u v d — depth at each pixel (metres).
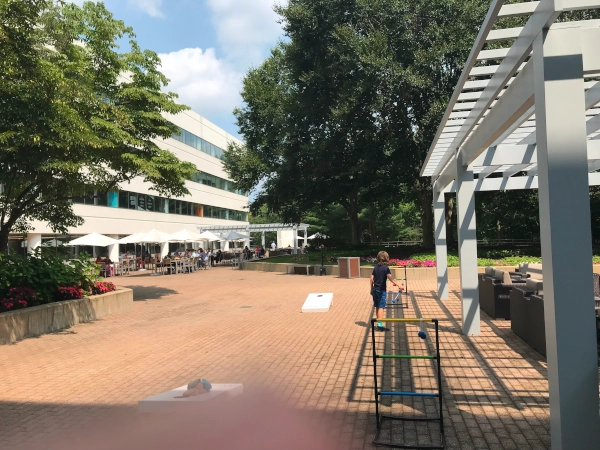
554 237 3.78
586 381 3.66
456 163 8.81
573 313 3.71
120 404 5.65
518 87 4.84
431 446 4.18
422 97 23.44
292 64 27.86
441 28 22.38
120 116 13.03
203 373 6.86
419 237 62.97
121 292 13.87
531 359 6.99
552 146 3.84
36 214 14.96
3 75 9.45
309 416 5.02
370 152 25.69
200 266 36.69
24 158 10.64
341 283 20.12
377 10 23.69
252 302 15.12
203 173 53.97
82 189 14.39
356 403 5.39
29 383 6.66
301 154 28.94
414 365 6.88
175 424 4.87
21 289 10.69
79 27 14.54
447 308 12.01
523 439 4.32
